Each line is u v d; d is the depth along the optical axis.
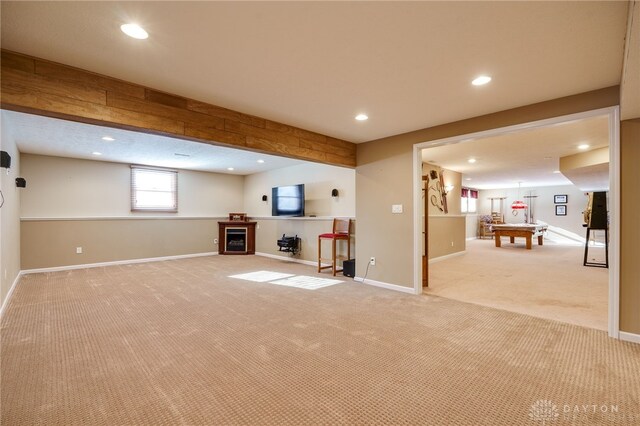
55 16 1.75
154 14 1.74
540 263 6.76
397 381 2.03
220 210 8.53
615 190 2.66
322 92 2.86
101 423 1.62
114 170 6.75
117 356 2.38
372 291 4.32
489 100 3.03
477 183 11.73
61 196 6.06
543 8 1.68
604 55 2.17
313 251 6.59
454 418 1.66
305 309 3.52
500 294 4.18
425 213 4.60
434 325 3.03
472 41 2.02
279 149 3.78
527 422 1.63
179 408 1.75
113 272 5.73
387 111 3.36
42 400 1.81
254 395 1.87
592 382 2.00
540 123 3.07
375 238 4.65
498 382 2.01
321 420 1.65
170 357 2.36
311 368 2.20
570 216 11.98
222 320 3.16
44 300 3.88
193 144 5.07
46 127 4.07
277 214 7.25
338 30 1.91
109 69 2.41
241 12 1.73
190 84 2.69
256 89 2.80
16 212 4.85
